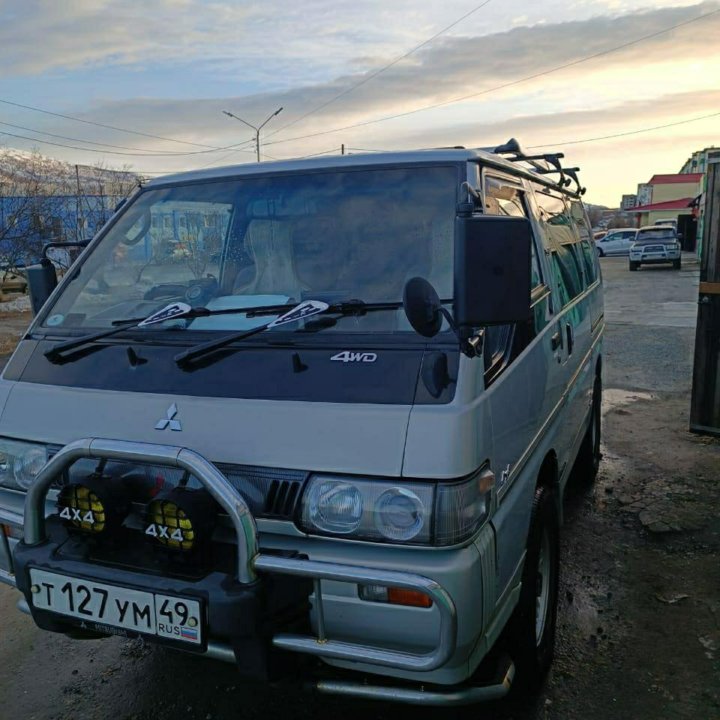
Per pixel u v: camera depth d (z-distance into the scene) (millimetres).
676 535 4484
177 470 2406
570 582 3961
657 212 67000
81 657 3424
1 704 3080
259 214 3062
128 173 31203
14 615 3859
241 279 3021
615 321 14695
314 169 3080
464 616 2092
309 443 2236
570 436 4047
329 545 2195
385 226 2803
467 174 2826
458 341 2320
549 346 3367
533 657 2855
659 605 3705
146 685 3174
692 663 3203
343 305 2549
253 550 2125
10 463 2730
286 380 2391
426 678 2172
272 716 2936
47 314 3160
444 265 2635
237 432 2336
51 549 2422
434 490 2088
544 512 3023
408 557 2107
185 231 3230
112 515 2352
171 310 2857
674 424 6965
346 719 2895
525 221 2205
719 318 6281
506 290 2170
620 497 5145
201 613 2131
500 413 2465
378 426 2184
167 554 2254
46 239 23125
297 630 2234
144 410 2516
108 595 2270
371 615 2145
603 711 2906
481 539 2207
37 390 2770
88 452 2307
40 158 27406
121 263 3271
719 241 6176
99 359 2768
